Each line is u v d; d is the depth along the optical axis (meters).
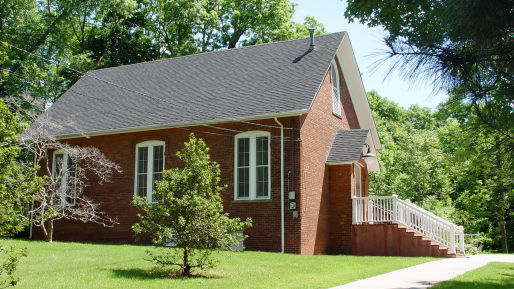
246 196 20.98
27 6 32.50
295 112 19.95
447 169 35.00
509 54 6.22
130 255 16.34
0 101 8.95
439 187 35.66
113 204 23.84
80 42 42.50
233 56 27.02
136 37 43.97
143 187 23.42
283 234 19.89
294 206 19.75
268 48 26.39
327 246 21.80
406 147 36.22
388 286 11.48
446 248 19.81
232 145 21.50
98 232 23.98
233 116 21.36
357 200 22.14
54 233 25.12
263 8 42.06
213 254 17.11
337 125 24.59
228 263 15.47
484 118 6.92
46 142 24.70
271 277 13.09
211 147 21.95
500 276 13.16
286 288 11.23
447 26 6.19
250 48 27.12
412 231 20.50
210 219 13.15
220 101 23.02
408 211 21.16
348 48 25.48
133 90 27.27
